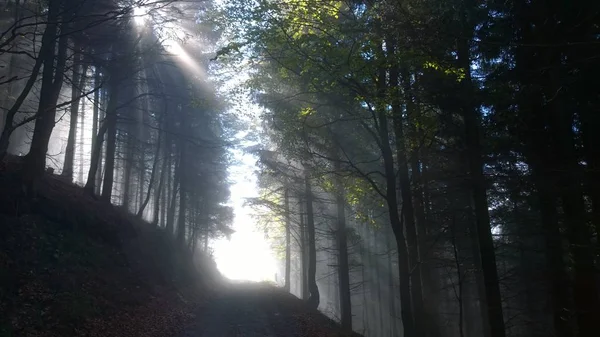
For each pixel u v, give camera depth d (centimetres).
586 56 895
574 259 1040
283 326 1545
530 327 1944
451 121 1211
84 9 1340
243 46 1151
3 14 1695
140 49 1870
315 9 1093
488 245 1112
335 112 1438
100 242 1691
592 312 992
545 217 1223
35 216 1434
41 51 1171
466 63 1026
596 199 1048
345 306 2042
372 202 1741
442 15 872
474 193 1152
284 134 1498
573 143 1048
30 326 955
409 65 1022
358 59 1028
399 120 1292
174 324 1410
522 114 1070
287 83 1393
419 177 1527
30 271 1171
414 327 1306
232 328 1448
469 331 2462
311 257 2444
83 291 1267
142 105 2578
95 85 2117
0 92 2353
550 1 902
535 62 995
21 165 1620
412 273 1355
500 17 945
